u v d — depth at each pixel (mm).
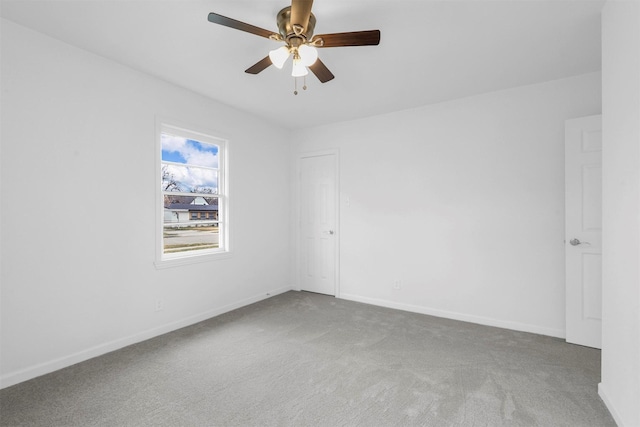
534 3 1804
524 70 2670
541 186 2930
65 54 2271
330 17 1935
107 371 2199
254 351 2531
